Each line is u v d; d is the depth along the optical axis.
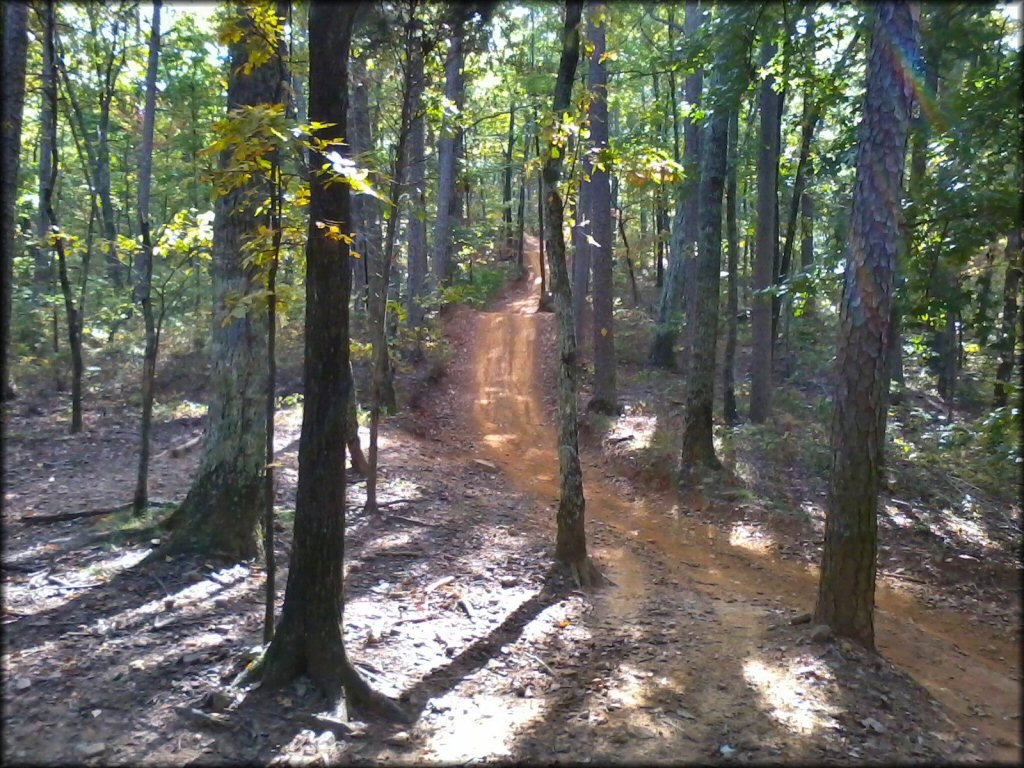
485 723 5.05
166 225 7.79
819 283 9.78
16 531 7.77
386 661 5.77
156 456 11.65
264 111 4.47
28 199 18.78
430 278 22.77
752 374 14.65
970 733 5.41
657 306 26.61
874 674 6.05
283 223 5.86
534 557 8.73
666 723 5.14
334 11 4.89
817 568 9.38
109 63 14.38
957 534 10.16
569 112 7.93
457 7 8.18
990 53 8.49
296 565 5.16
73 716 4.54
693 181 14.12
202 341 18.78
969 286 10.81
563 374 8.32
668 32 18.22
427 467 12.84
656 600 7.93
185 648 5.52
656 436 14.40
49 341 18.06
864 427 6.43
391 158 11.62
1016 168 8.91
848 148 10.63
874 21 6.16
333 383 5.09
